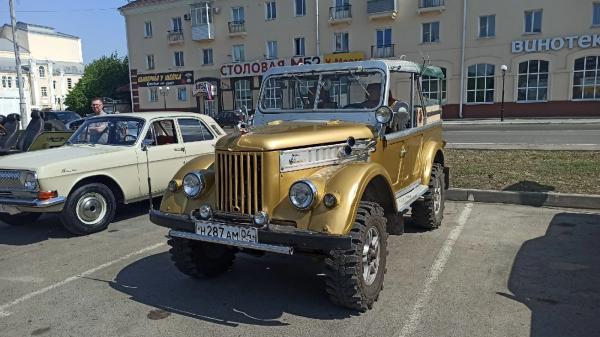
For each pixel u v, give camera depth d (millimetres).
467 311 3900
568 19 27797
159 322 3926
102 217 6738
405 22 32156
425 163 5949
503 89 27000
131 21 43406
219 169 4027
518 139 14930
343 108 5238
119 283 4801
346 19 33500
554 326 3619
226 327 3801
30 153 6965
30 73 72562
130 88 45281
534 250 5293
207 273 4770
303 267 5113
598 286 4301
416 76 5801
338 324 3775
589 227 6094
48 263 5480
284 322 3848
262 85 5785
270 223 3809
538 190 7629
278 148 3838
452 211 7160
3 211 6371
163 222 4254
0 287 4785
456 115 31344
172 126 7855
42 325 3938
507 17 29219
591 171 8508
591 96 28031
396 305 4059
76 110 55906
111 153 6875
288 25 36188
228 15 38781
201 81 40844
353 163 4109
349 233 3650
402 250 5434
